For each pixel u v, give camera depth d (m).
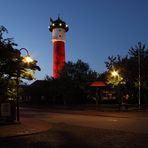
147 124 28.50
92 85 63.31
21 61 28.64
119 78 55.25
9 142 18.75
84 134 21.75
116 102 72.44
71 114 43.59
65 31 95.38
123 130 23.81
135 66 59.06
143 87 58.78
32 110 54.97
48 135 21.61
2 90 28.30
